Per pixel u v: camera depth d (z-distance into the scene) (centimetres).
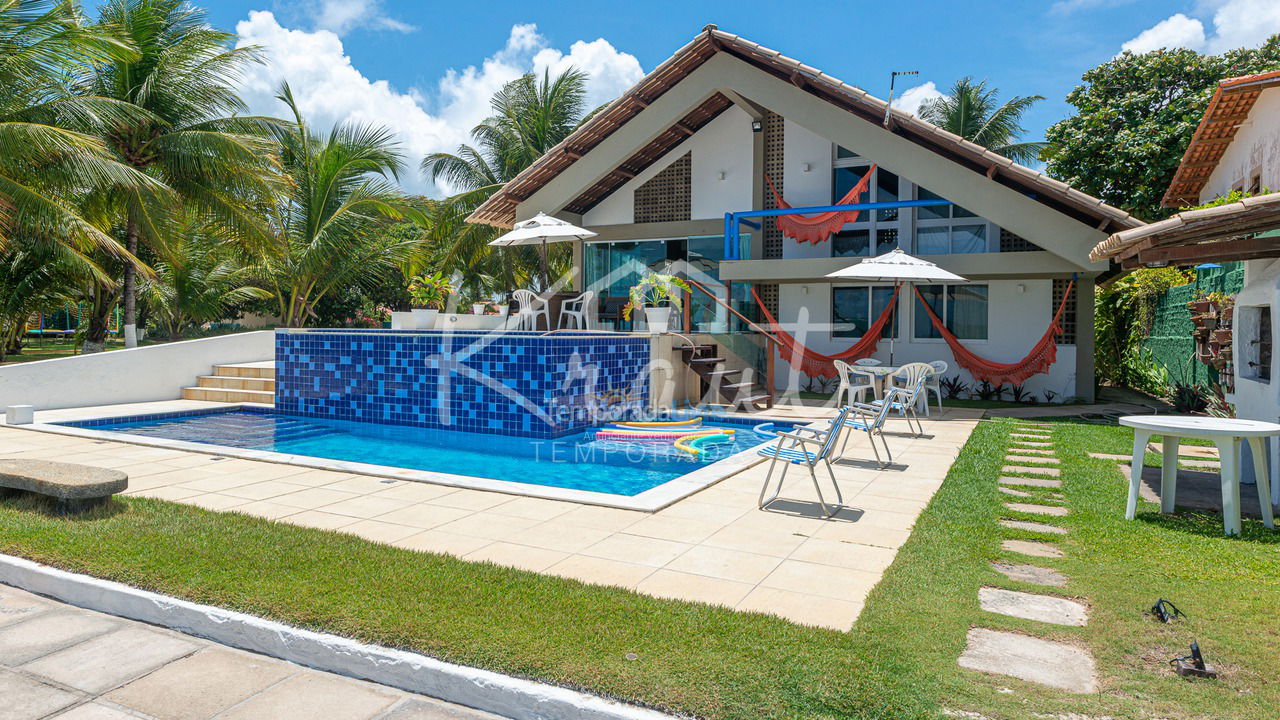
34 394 1104
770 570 407
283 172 1667
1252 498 586
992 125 2881
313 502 559
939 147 1276
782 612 346
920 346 1523
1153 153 1806
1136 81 1934
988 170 1200
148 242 1475
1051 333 1273
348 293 3027
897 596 361
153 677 304
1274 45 1806
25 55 1156
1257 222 522
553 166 1527
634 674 275
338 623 321
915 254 1517
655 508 537
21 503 529
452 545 450
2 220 1137
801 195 1603
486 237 2162
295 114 2070
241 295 2252
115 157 1273
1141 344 1634
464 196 2181
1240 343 663
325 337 1138
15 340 2148
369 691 295
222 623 338
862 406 807
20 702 281
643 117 1441
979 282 1473
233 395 1274
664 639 306
